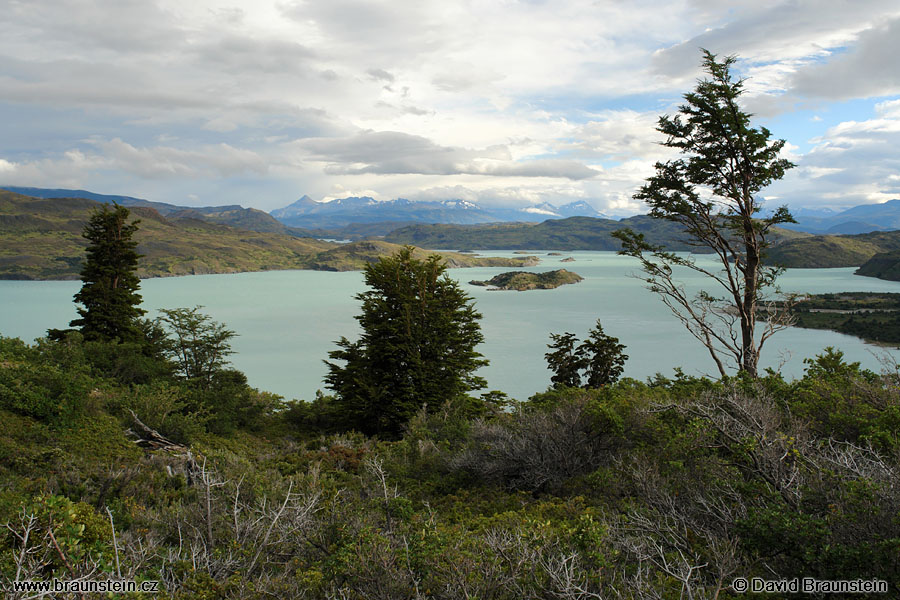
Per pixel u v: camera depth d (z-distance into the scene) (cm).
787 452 779
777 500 705
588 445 1386
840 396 1282
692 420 1010
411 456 1862
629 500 968
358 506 955
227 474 1373
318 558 809
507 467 1427
